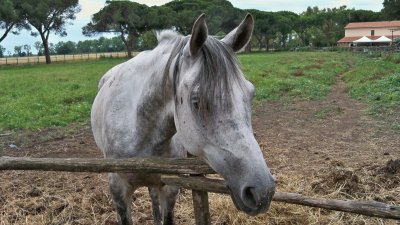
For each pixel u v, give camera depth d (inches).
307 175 225.5
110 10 2172.7
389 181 206.5
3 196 206.1
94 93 577.6
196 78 81.7
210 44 83.8
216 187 100.9
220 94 79.2
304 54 2027.6
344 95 580.1
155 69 104.0
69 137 343.9
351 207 109.9
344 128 358.0
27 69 1445.6
